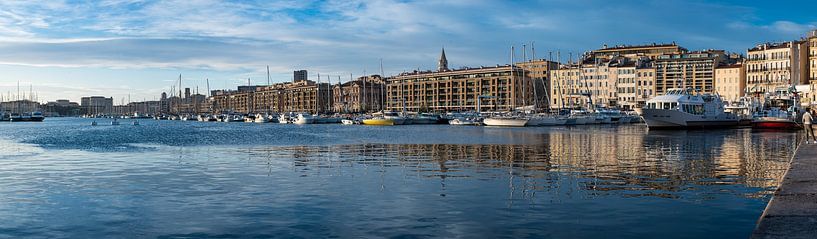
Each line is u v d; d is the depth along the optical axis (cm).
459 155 4556
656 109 9681
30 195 2650
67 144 6869
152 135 9575
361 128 12850
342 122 16988
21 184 3011
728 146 5394
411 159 4225
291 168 3666
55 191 2762
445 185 2806
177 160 4328
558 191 2577
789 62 17150
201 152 5166
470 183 2867
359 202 2367
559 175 3155
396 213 2139
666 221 1941
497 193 2539
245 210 2236
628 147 5366
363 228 1917
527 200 2355
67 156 4834
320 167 3712
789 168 2341
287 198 2484
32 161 4350
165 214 2183
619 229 1844
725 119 10200
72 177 3294
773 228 1272
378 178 3105
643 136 7631
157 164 4022
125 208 2311
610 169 3422
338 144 6312
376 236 1814
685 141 6331
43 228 1978
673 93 10188
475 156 4447
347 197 2491
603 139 6925
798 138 6788
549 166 3628
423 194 2542
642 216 2020
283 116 19812
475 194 2522
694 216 2009
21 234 1902
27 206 2372
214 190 2742
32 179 3219
